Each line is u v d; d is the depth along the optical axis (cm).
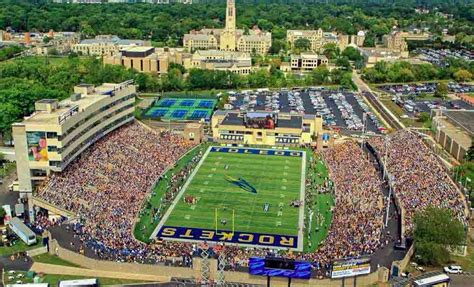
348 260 12181
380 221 15388
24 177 17238
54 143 17075
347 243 14150
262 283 12456
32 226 15200
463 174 18962
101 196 16850
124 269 12950
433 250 13175
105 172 18562
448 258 13450
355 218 15738
